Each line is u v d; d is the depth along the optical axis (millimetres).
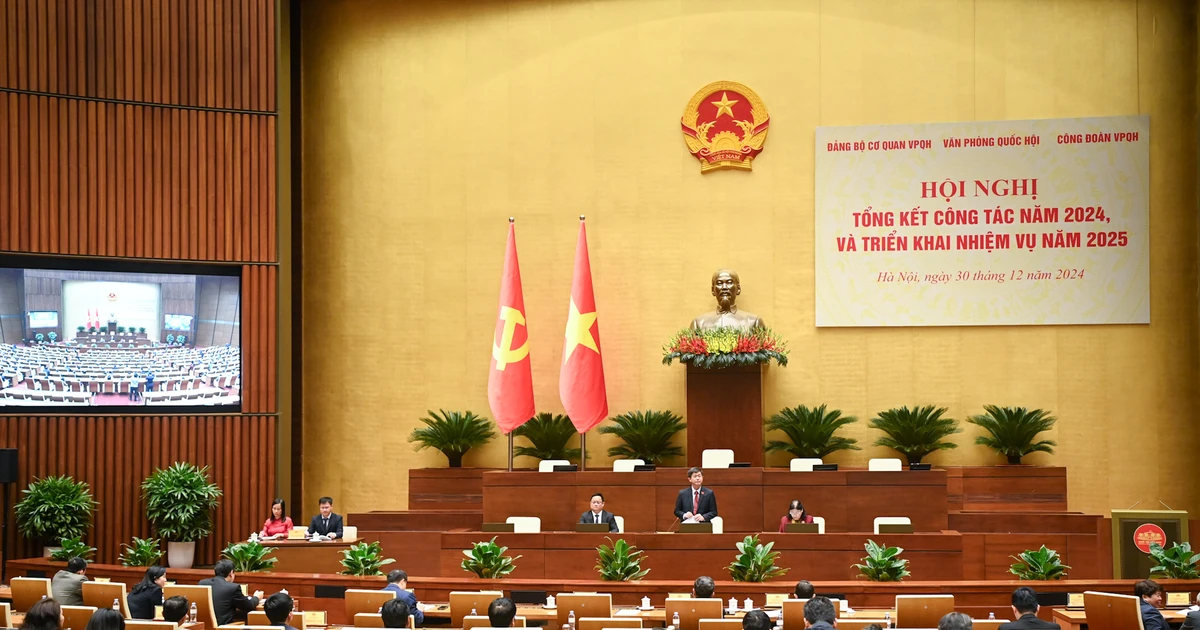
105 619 6137
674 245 15805
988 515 13117
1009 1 15414
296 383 16188
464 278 16094
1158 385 14883
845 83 15633
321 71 16406
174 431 14641
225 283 15000
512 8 16250
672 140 15906
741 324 14836
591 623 7660
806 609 6543
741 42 15867
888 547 10688
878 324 15336
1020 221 15180
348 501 16000
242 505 14836
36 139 14250
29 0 14336
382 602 8586
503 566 10477
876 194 15461
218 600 8891
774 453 15305
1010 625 6906
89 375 14375
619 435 15133
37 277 14227
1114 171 15070
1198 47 14906
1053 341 15117
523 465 15734
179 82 14922
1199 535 14641
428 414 15977
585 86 16094
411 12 16391
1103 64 15211
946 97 15430
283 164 15422
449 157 16234
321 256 16250
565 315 15891
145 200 14680
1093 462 14922
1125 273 14984
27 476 14000
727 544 11094
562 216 16016
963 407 15211
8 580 13195
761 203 15703
